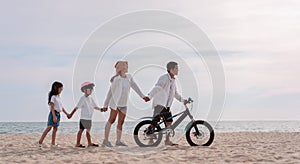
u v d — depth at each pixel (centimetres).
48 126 801
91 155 632
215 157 609
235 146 783
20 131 4131
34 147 764
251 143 854
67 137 1071
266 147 759
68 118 797
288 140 930
